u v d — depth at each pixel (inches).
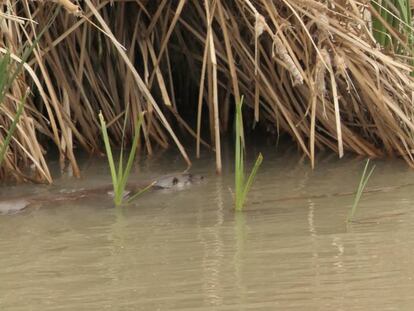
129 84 433.7
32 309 225.8
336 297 225.3
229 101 472.4
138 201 341.4
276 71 418.0
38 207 334.3
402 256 258.2
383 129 408.2
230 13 413.4
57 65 417.1
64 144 406.0
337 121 378.6
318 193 343.9
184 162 412.8
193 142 454.0
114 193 346.0
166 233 294.4
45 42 412.5
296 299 225.3
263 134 468.1
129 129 444.1
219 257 264.2
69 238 291.9
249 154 424.5
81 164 410.6
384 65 392.5
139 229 300.7
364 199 331.9
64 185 371.6
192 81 494.9
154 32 450.9
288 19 396.5
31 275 253.3
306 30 371.6
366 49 384.5
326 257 259.8
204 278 245.0
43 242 288.0
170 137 464.4
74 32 425.1
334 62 389.1
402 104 400.2
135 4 443.2
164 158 421.7
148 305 225.3
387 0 408.8
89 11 410.0
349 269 247.6
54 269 258.5
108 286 241.4
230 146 445.1
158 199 343.9
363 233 285.1
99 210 329.1
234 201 335.6
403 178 365.1
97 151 433.4
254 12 372.2
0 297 235.5
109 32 379.6
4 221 316.8
